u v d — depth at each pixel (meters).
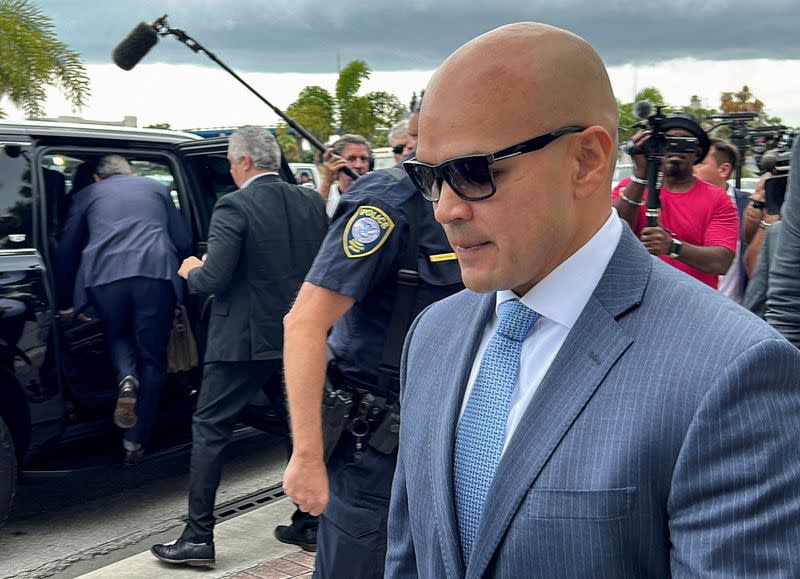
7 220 4.22
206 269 3.97
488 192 1.09
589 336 1.09
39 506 4.84
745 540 0.95
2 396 4.20
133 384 4.48
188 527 3.91
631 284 1.11
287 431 4.68
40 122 4.48
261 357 3.99
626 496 1.00
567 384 1.08
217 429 3.97
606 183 1.14
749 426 0.97
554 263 1.14
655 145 3.38
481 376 1.20
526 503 1.06
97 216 4.60
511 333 1.18
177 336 4.83
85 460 4.54
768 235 2.56
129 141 4.82
